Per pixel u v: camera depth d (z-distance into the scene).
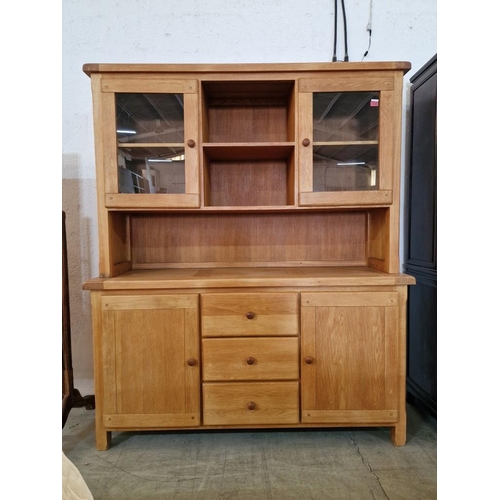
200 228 1.82
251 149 1.56
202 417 1.42
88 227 1.85
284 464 1.34
